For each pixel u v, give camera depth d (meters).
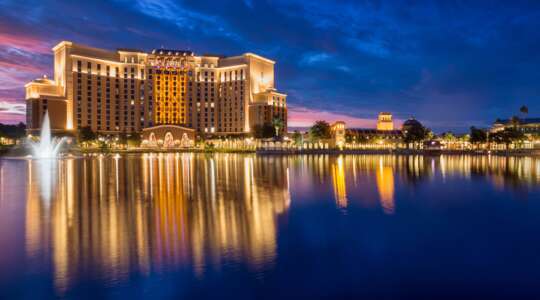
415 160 84.81
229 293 9.98
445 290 10.26
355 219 18.89
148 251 13.45
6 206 22.66
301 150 133.38
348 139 183.75
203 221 18.27
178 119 185.50
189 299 9.65
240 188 31.50
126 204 23.30
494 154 123.94
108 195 27.31
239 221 18.30
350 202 24.16
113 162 73.75
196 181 37.28
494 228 17.14
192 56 190.25
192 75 190.38
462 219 19.05
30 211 20.98
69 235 15.65
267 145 155.38
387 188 31.69
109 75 169.12
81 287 10.37
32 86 150.50
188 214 20.00
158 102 182.12
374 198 25.98
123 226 17.20
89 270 11.60
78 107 157.50
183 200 24.89
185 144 173.88
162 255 13.01
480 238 15.37
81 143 142.62
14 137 154.38
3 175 44.06
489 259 12.74
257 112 180.12
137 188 31.52
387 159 89.69
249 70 184.75
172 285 10.49
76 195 27.33
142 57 179.00
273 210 21.25
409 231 16.47
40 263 12.23
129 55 175.38
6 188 31.62
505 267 11.97
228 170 52.53
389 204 23.48
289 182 36.31
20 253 13.26
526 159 91.38
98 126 164.12
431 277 11.13
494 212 21.02
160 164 67.38
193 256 12.89
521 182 36.88
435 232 16.34
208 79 192.50
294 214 20.11
